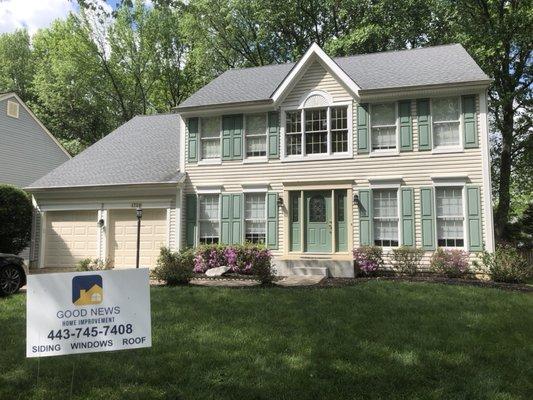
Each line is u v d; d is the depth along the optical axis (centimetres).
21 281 1092
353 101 1520
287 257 1509
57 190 1739
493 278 1244
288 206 1546
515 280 1213
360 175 1487
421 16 2527
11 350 568
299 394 427
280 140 1580
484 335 635
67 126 3253
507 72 2173
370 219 1462
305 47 2942
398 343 587
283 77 1750
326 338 609
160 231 1655
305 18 2908
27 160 2434
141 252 1662
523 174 2572
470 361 520
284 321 709
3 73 3484
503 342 603
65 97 3147
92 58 3064
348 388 442
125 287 399
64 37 3147
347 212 1496
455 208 1401
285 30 2956
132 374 482
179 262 1186
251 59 3109
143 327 397
